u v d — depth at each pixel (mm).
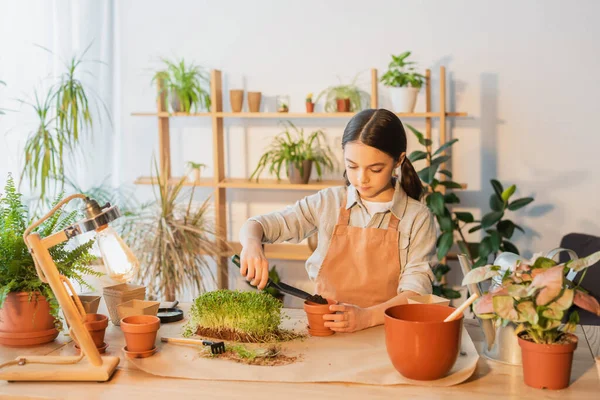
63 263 1875
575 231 4043
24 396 1438
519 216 4098
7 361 1640
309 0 4191
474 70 4059
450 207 4168
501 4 3996
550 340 1452
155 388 1466
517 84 4023
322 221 2348
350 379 1488
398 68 4109
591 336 1854
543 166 4043
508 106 4043
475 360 1562
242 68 4312
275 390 1439
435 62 4086
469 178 4125
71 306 1547
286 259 4359
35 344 1792
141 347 1643
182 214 4152
